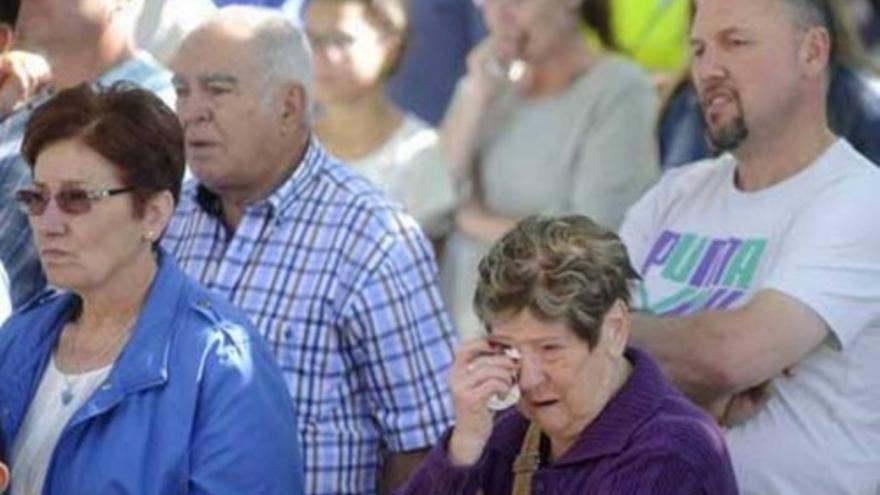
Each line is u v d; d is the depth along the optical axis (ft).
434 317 48.75
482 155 67.87
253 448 42.60
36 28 51.70
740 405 46.32
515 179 67.36
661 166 63.52
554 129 67.05
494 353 41.06
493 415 42.06
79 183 42.45
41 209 42.68
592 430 40.93
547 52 67.05
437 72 72.23
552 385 40.55
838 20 47.67
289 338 48.11
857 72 53.36
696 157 62.54
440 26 72.90
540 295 40.06
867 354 46.37
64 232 42.57
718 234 47.78
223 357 42.80
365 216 48.57
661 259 48.37
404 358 48.32
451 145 67.82
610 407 41.04
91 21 51.93
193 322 43.09
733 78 46.75
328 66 67.00
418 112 72.33
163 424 42.32
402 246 48.57
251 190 48.96
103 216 42.57
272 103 48.60
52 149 42.55
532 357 40.52
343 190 48.96
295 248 48.60
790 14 46.55
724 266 47.29
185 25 56.54
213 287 48.78
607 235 40.81
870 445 46.42
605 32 67.51
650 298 48.01
